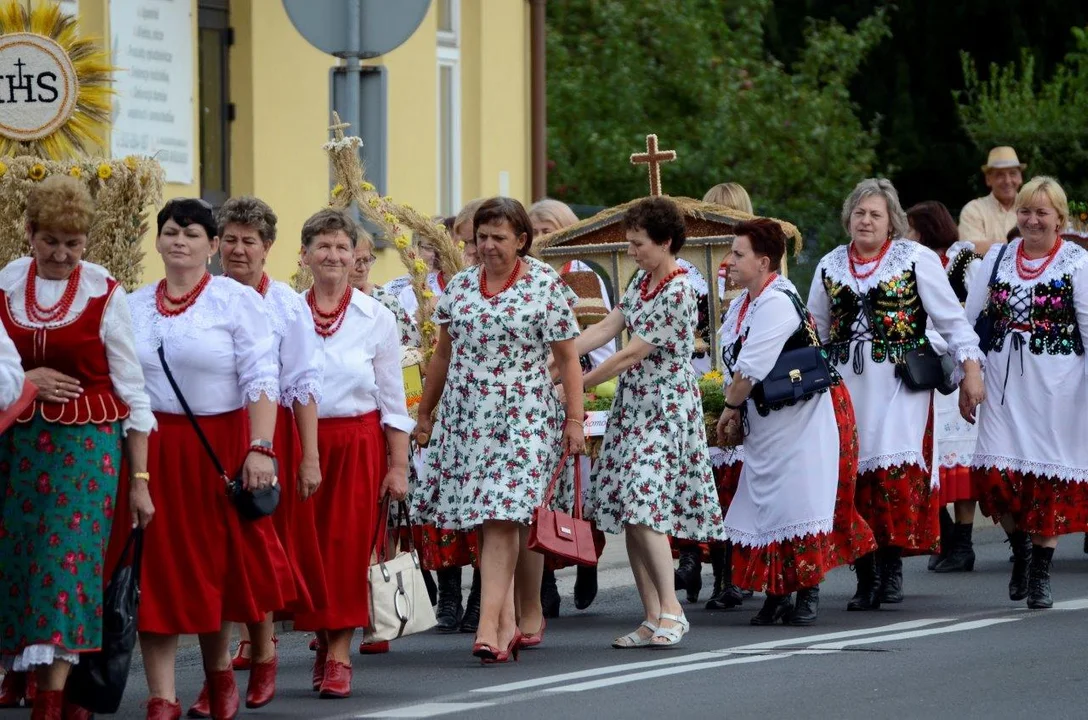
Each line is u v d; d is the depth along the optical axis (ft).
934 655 65.31
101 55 66.74
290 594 56.44
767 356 72.95
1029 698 57.31
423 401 68.59
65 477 52.01
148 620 53.57
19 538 52.24
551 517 65.67
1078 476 78.54
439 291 83.05
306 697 60.80
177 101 108.37
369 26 78.84
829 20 231.71
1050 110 191.93
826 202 193.77
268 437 54.60
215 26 113.80
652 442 69.15
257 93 115.24
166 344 54.19
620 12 194.59
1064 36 230.48
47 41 65.36
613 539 101.60
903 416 78.28
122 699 61.21
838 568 94.17
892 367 78.33
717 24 199.31
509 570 66.18
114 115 98.68
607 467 70.08
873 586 78.28
